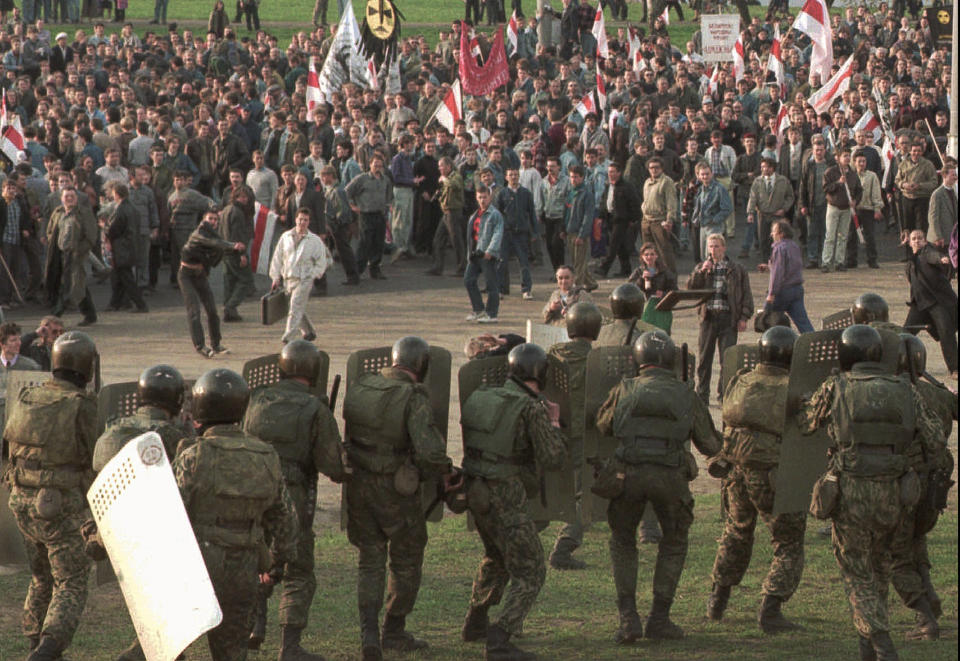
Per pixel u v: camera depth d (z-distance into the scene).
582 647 11.37
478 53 45.06
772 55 42.84
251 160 34.09
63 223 26.59
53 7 60.56
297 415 10.59
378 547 11.12
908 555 11.59
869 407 10.59
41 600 11.00
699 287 20.02
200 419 9.62
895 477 10.70
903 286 29.95
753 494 11.62
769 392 11.51
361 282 31.09
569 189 29.64
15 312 28.30
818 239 31.95
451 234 31.23
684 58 47.03
